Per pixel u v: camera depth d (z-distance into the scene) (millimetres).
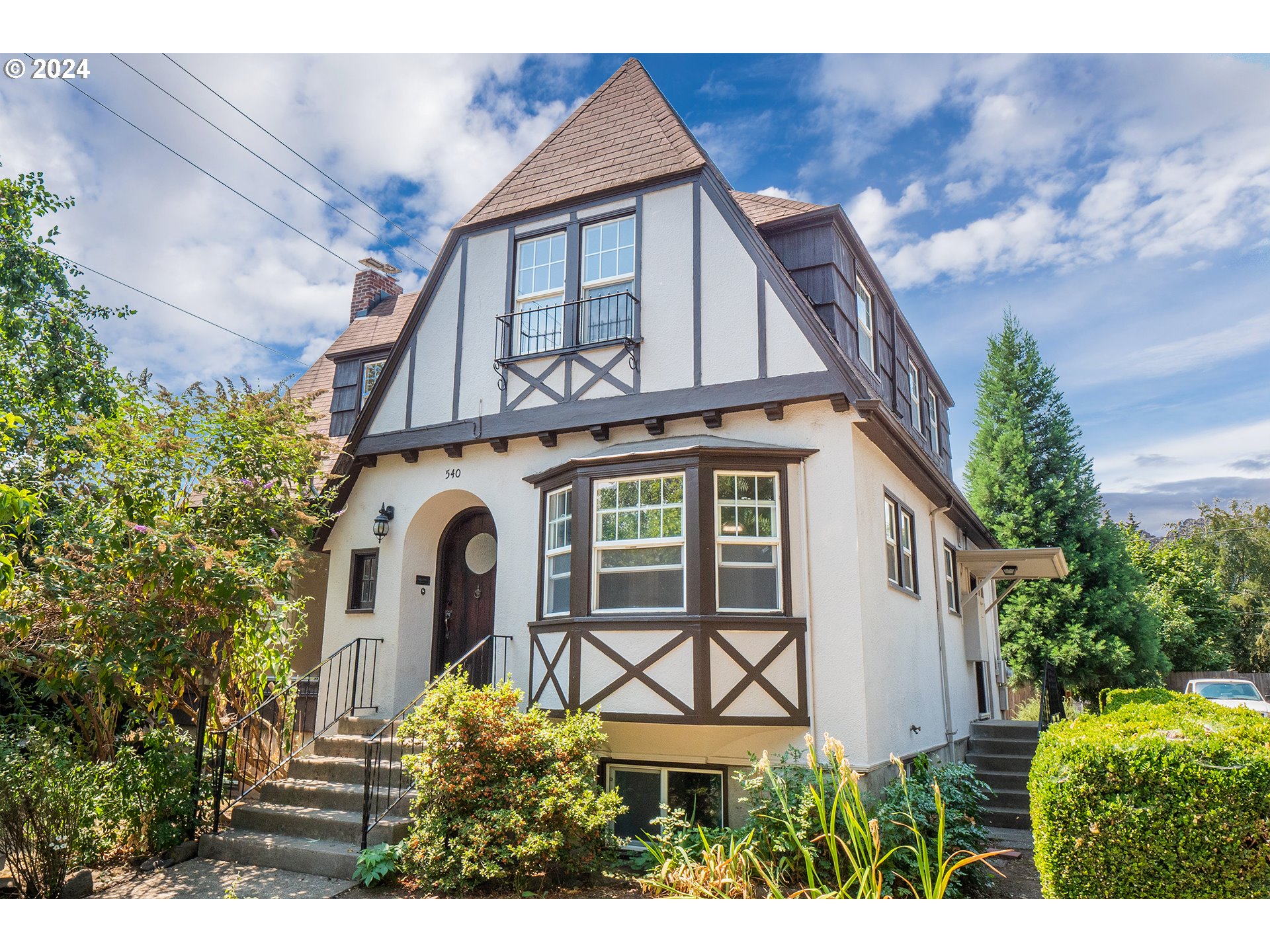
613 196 9945
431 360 10883
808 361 8383
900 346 12969
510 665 9430
